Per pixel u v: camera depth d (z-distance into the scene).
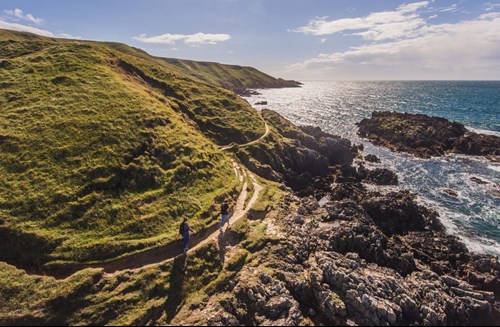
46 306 22.88
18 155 35.22
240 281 27.67
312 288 28.16
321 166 65.25
